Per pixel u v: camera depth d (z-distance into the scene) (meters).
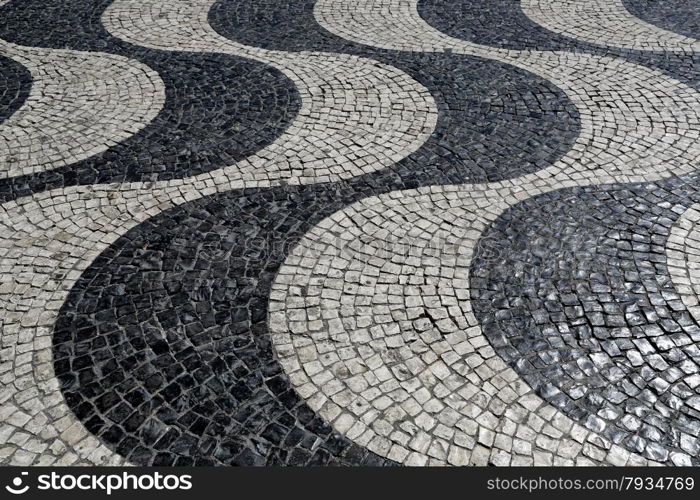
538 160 6.52
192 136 6.92
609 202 5.94
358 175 6.34
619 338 4.71
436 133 6.93
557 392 4.38
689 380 4.42
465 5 9.88
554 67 8.15
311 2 9.98
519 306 4.97
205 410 4.29
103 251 5.48
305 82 7.87
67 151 6.70
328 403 4.34
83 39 8.92
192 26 9.27
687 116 7.18
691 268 5.24
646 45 8.66
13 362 4.57
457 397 4.36
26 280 5.21
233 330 4.81
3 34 9.05
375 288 5.14
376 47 8.68
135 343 4.71
